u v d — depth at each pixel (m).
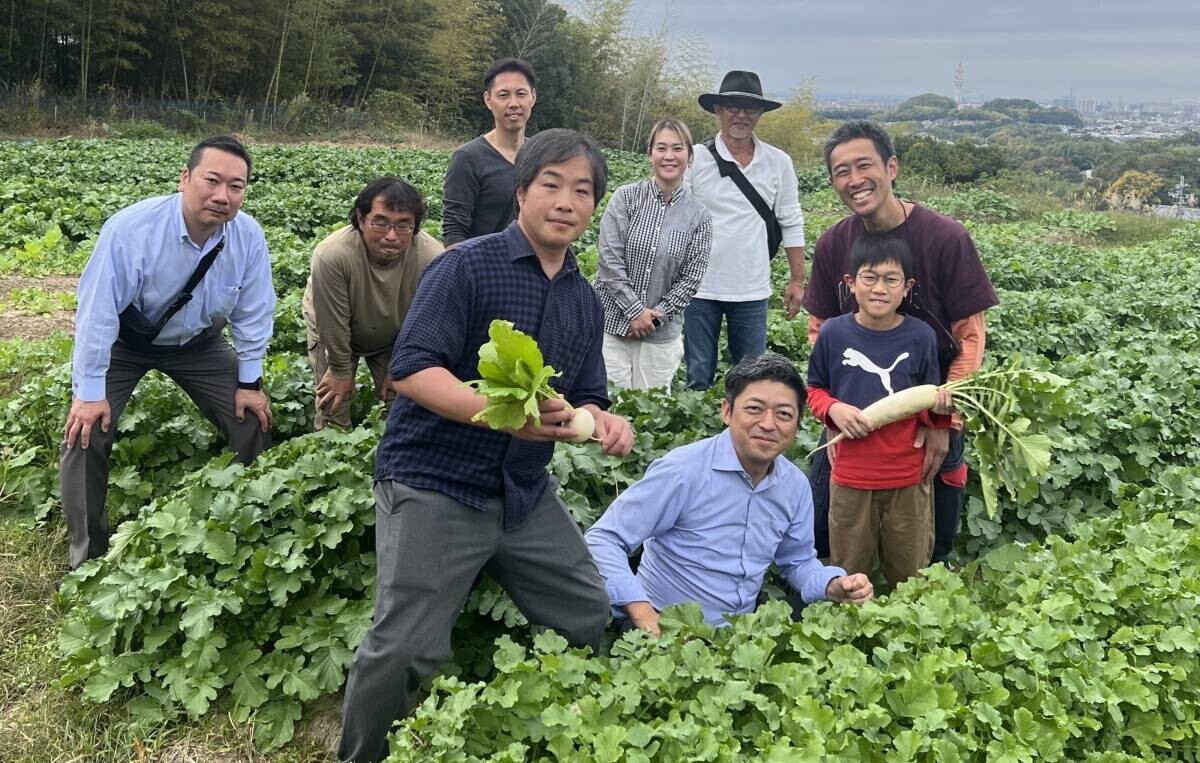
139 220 4.68
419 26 45.69
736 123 6.81
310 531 4.36
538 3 48.56
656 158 6.42
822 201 26.89
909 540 4.60
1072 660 3.77
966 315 4.57
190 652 3.99
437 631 3.33
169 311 4.93
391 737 3.26
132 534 4.37
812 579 4.26
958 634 3.89
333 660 4.06
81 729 3.84
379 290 5.50
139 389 6.14
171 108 35.59
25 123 31.42
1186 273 16.17
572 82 49.19
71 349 7.27
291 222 15.87
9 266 10.94
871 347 4.50
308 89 42.56
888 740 3.32
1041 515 5.97
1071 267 15.65
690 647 3.55
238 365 5.44
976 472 5.85
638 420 6.04
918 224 4.51
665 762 3.10
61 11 34.31
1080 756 3.56
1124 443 6.64
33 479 5.61
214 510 4.38
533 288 3.34
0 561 5.00
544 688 3.32
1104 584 4.30
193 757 3.76
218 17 38.09
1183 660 3.94
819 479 5.03
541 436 3.14
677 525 4.20
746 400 3.96
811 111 50.03
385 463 3.41
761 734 3.29
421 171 24.83
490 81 6.07
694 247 6.58
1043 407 4.33
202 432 5.95
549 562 3.60
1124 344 10.30
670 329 6.71
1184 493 5.75
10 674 4.16
